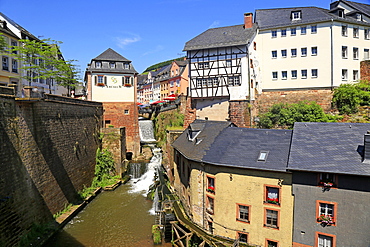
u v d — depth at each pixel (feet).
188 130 80.07
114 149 108.47
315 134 53.62
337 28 102.06
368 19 111.86
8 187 52.42
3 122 52.44
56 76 117.39
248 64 104.68
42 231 61.57
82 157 91.61
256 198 52.16
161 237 63.67
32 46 96.94
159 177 105.40
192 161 62.13
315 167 46.29
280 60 109.81
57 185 72.33
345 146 48.96
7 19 108.47
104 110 130.62
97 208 80.53
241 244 53.01
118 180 103.96
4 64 100.58
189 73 114.42
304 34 106.01
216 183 56.34
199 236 55.31
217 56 108.88
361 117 91.56
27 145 59.82
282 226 50.08
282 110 100.53
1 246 49.06
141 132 160.45
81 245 60.23
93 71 128.47
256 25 111.55
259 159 52.90
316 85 104.58
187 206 67.15
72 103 86.38
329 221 45.78
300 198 47.98
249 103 104.68
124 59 135.74
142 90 279.28
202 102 114.62
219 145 60.64
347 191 44.73
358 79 105.60
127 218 74.02
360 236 44.11
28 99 56.54
